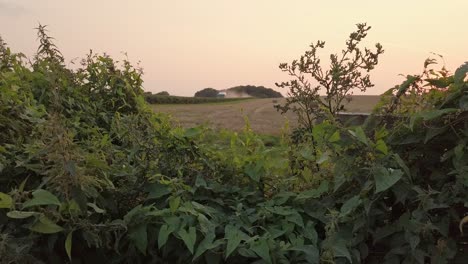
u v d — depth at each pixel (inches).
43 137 93.1
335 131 100.7
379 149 93.8
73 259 96.0
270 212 102.0
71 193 86.5
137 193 106.7
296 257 91.5
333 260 89.8
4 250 83.0
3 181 103.5
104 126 158.4
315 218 103.1
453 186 88.0
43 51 114.8
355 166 94.9
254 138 130.0
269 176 120.6
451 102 96.6
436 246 85.6
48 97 140.3
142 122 121.0
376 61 130.1
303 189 115.9
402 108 109.9
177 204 94.0
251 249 88.3
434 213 91.8
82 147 117.6
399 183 91.4
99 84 170.1
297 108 135.5
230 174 120.3
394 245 90.0
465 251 91.8
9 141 115.1
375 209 90.9
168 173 114.2
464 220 82.5
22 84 139.3
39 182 102.7
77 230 92.7
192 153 118.0
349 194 99.7
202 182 110.5
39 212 85.6
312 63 133.8
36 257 90.3
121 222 91.5
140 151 115.1
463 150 90.4
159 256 98.4
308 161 122.5
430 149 98.3
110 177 106.4
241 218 100.3
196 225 93.6
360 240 90.0
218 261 90.0
